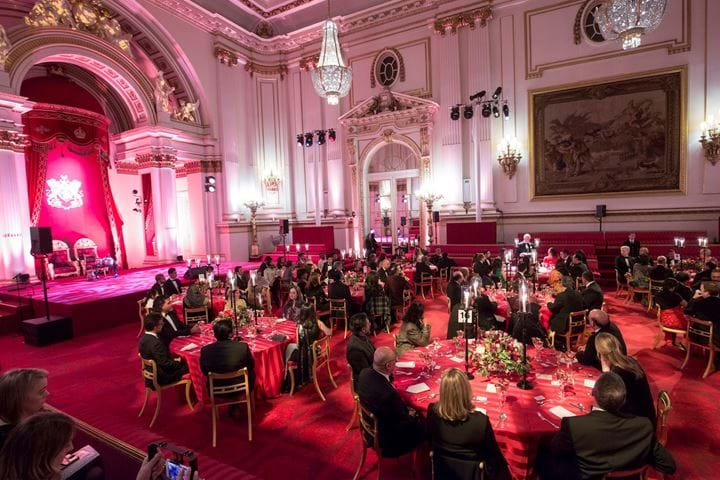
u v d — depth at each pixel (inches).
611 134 548.1
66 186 582.6
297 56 764.6
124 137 647.8
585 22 554.9
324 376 240.5
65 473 98.8
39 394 96.6
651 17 262.2
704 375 216.8
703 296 232.5
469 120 628.4
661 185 526.9
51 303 359.3
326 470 152.4
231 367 175.2
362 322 181.2
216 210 713.6
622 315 339.9
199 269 488.7
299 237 733.3
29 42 472.7
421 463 136.6
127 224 704.4
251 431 177.6
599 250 525.0
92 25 546.9
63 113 573.6
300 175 781.9
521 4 588.4
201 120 696.4
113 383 243.4
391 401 132.9
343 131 737.0
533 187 596.4
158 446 85.7
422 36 659.4
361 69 713.6
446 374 113.1
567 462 108.7
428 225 657.6
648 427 102.7
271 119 776.3
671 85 515.2
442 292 465.1
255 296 303.3
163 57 634.2
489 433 110.7
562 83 570.6
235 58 725.9
